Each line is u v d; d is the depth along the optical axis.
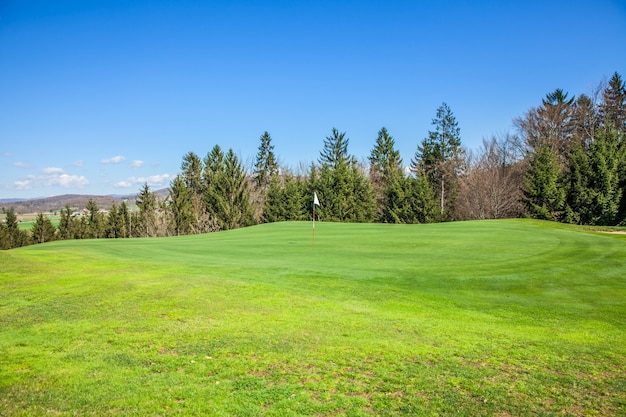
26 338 6.31
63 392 4.62
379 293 9.84
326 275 11.59
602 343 6.80
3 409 4.20
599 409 4.54
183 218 57.28
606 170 35.81
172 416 4.18
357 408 4.44
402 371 5.45
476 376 5.35
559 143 50.31
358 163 74.81
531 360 5.97
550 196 38.44
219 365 5.48
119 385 4.83
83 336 6.45
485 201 50.62
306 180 61.00
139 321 7.22
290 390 4.82
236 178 56.31
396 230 25.00
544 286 11.02
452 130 64.38
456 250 16.61
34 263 11.93
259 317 7.60
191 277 10.62
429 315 8.25
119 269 11.60
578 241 18.62
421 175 57.66
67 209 71.25
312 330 6.98
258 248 18.22
